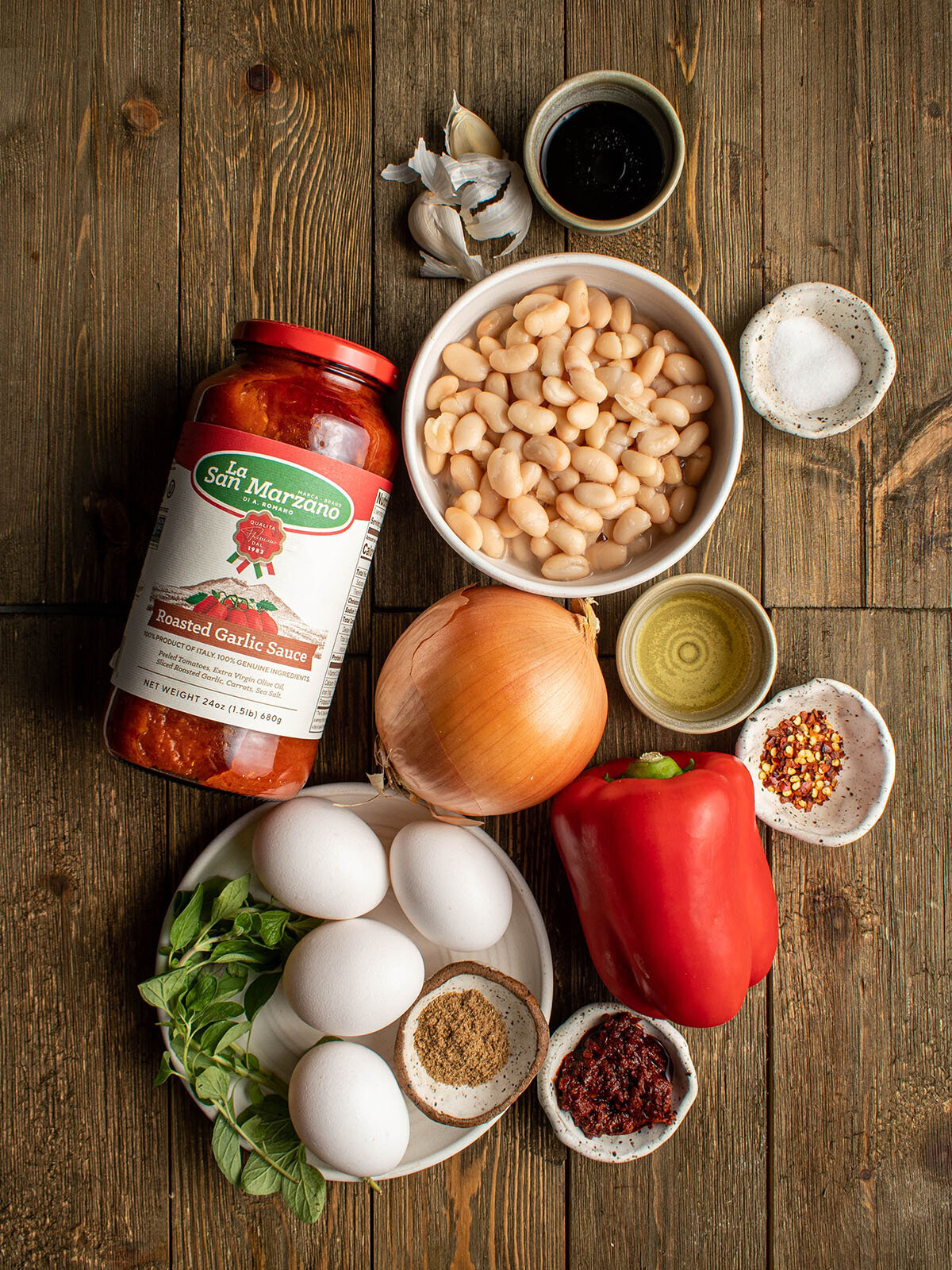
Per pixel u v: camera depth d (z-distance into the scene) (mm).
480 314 845
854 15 939
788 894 961
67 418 909
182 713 727
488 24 915
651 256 931
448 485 854
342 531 734
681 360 818
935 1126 957
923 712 959
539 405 803
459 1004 868
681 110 930
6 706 912
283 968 863
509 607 799
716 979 796
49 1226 907
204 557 716
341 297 914
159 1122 919
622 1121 878
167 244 910
